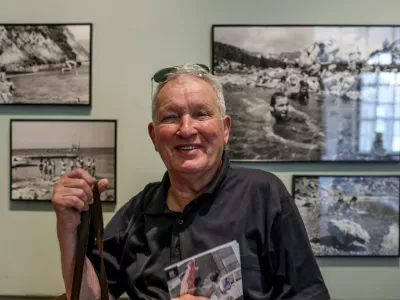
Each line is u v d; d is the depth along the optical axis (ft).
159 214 3.14
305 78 4.54
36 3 4.65
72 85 4.61
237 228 2.89
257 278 2.86
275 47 4.54
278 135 4.57
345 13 4.58
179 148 2.92
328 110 4.55
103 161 4.63
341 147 4.57
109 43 4.64
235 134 4.57
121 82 4.65
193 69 3.06
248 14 4.59
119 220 3.51
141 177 4.67
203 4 4.61
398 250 4.59
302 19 4.58
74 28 4.60
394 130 4.55
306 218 4.60
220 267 2.79
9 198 4.70
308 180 4.60
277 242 2.92
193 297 2.75
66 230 2.69
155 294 2.91
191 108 2.88
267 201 2.97
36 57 4.61
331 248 4.60
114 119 4.65
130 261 3.25
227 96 4.56
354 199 4.60
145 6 4.64
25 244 4.72
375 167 4.63
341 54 4.54
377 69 4.53
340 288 4.64
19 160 4.65
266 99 4.55
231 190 3.05
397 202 4.60
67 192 2.59
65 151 4.64
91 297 3.07
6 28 4.60
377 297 4.64
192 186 3.07
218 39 4.55
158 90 3.06
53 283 4.72
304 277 2.89
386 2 4.58
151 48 4.64
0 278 4.70
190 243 2.89
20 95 4.62
